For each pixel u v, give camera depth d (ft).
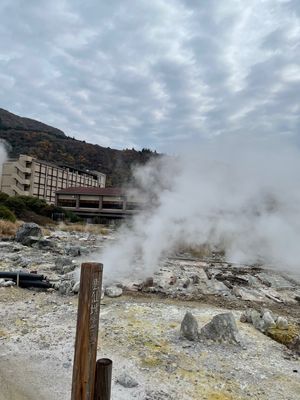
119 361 18.08
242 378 16.94
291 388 16.24
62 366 17.29
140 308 27.81
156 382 16.12
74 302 28.27
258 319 25.18
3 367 16.99
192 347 20.31
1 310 25.62
